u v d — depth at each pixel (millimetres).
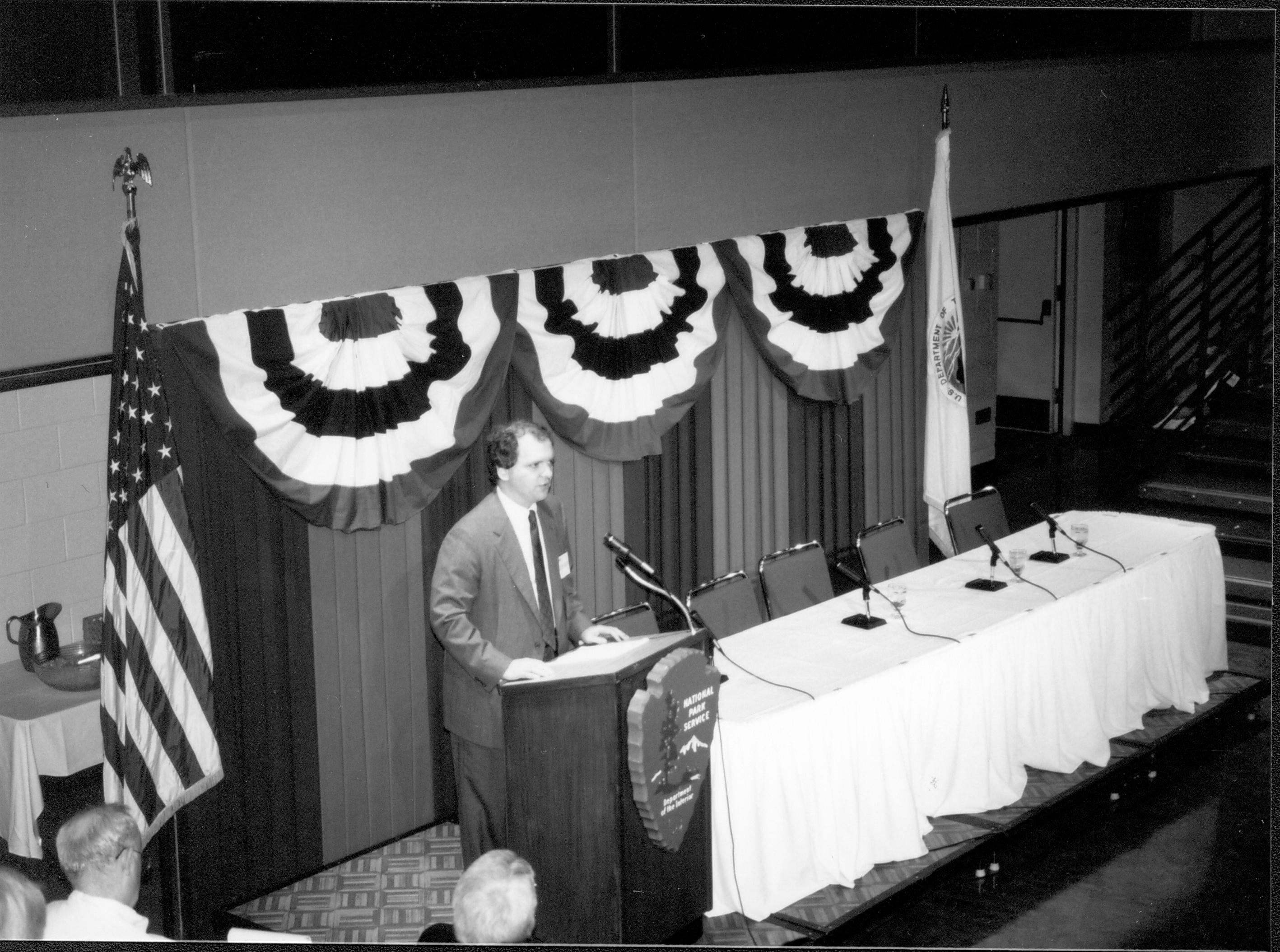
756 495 7512
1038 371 12133
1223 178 10398
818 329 7453
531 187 6289
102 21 4840
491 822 4941
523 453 4707
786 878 4973
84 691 5254
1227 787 6305
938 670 5480
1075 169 9320
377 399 5465
